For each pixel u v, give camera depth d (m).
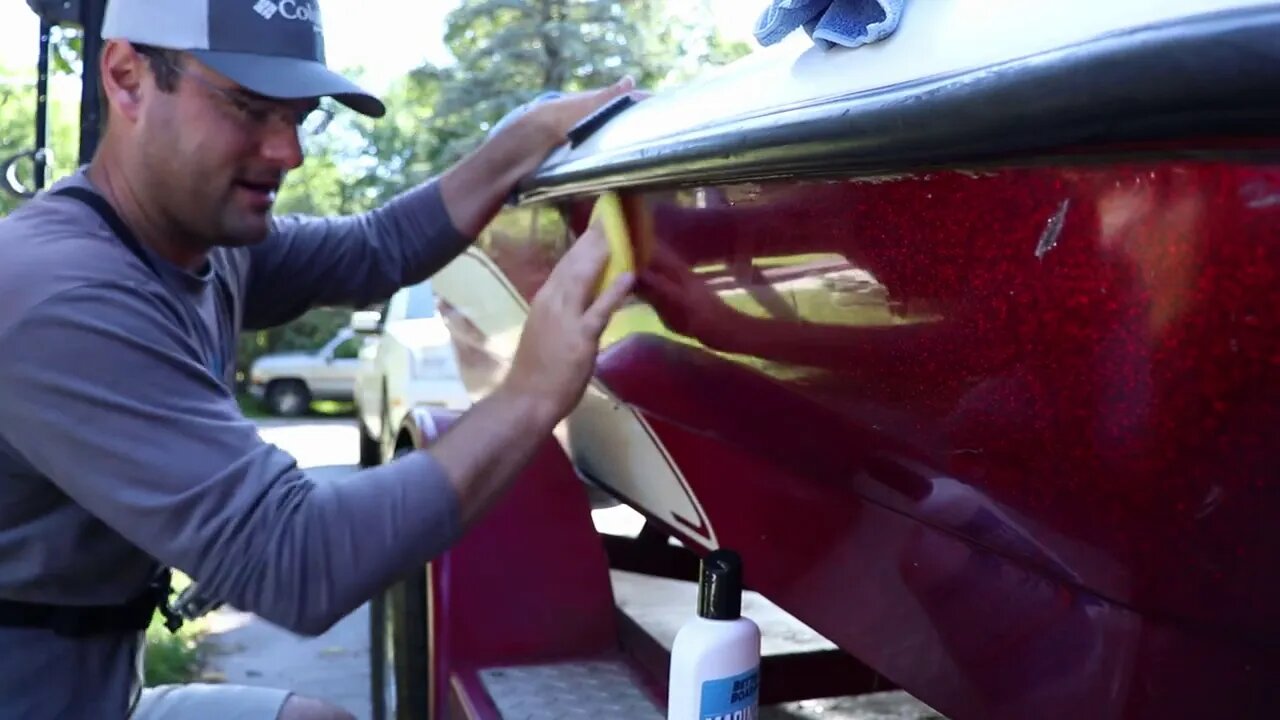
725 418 1.71
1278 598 0.94
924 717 1.97
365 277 2.18
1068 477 1.07
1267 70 0.75
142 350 1.32
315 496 1.33
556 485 2.18
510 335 2.72
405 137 15.41
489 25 9.83
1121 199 0.92
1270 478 0.89
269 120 1.45
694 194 1.54
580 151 1.96
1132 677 1.09
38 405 1.29
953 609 1.32
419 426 2.57
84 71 2.98
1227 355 0.88
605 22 9.12
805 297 1.37
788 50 1.48
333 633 4.41
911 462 1.31
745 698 1.25
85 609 1.48
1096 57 0.87
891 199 1.18
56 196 1.43
